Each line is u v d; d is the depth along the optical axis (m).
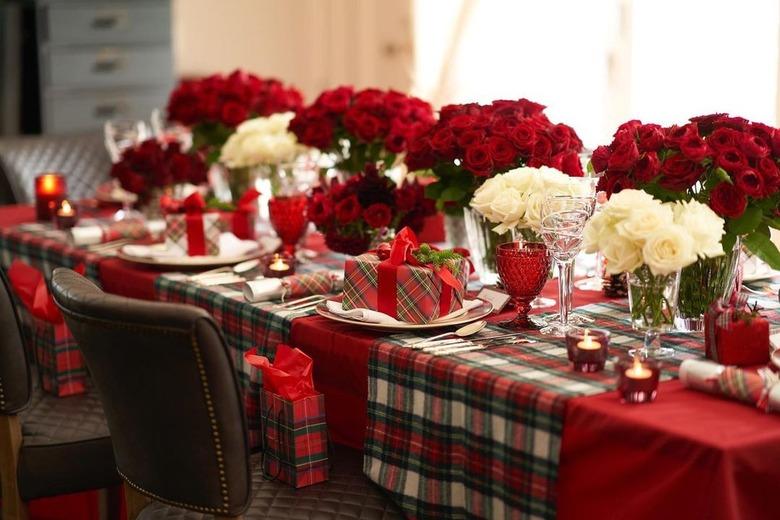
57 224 3.35
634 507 1.60
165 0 5.88
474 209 2.40
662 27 4.40
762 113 4.07
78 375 2.75
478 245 2.43
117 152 3.77
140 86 5.87
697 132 2.01
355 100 3.02
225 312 2.42
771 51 4.01
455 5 5.12
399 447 1.99
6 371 2.38
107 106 5.81
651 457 1.57
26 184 4.33
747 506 1.52
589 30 4.68
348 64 5.86
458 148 2.40
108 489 2.60
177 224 2.79
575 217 2.02
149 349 1.79
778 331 2.06
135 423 1.89
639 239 1.85
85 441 2.48
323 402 2.09
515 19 4.92
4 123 5.65
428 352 1.96
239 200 3.16
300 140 3.02
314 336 2.17
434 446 1.91
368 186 2.62
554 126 2.46
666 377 1.83
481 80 5.08
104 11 5.73
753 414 1.63
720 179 2.01
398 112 2.92
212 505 1.86
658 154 2.04
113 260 2.90
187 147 3.80
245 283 2.40
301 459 2.08
